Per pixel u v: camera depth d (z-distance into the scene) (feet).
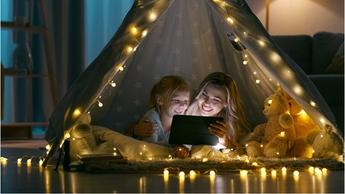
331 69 17.03
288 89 10.22
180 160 9.67
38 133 19.45
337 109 15.61
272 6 20.12
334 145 10.26
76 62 19.80
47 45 17.42
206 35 12.02
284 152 10.58
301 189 7.51
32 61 18.26
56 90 17.62
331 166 9.65
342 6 19.67
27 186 7.75
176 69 12.30
